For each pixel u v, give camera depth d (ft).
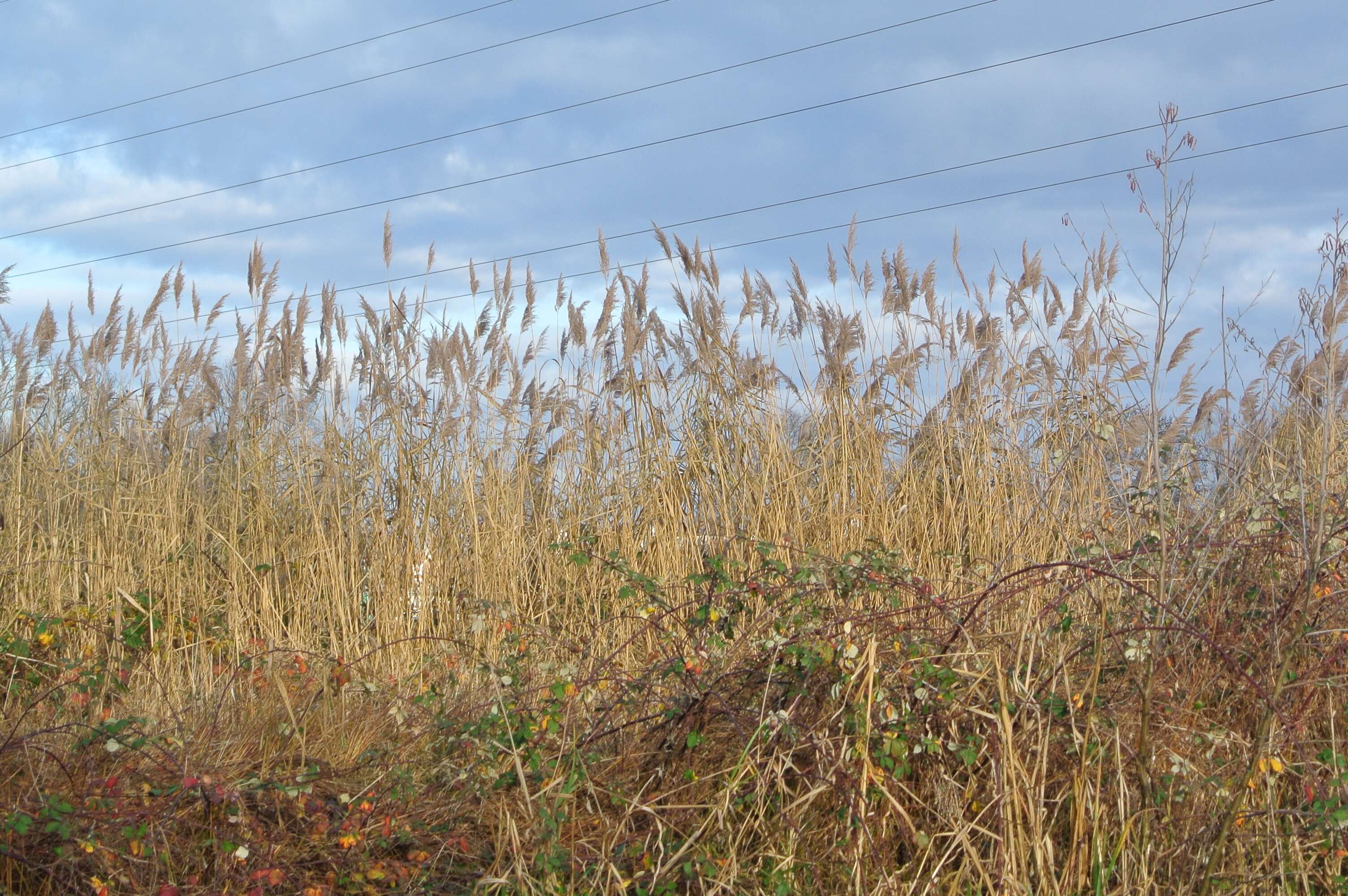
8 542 23.21
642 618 16.06
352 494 23.99
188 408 25.22
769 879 11.00
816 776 11.80
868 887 10.86
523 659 16.16
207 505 24.80
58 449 25.02
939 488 21.88
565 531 22.80
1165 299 12.78
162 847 11.27
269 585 22.65
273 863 11.18
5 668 18.02
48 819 10.84
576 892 11.16
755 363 23.48
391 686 16.47
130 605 21.52
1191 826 11.27
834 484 21.75
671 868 11.14
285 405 25.64
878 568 13.41
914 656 12.09
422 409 24.90
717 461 22.17
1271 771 11.27
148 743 12.57
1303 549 12.99
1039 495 20.44
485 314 25.84
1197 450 16.74
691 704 12.84
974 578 16.83
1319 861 11.10
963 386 23.06
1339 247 12.07
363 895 11.05
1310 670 12.14
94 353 26.48
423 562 22.31
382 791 12.64
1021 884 10.63
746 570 16.67
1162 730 12.06
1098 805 10.93
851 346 23.11
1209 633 12.35
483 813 12.44
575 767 12.32
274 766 13.48
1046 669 12.94
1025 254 23.72
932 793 11.94
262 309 25.71
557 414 24.54
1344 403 16.30
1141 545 13.48
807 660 11.93
